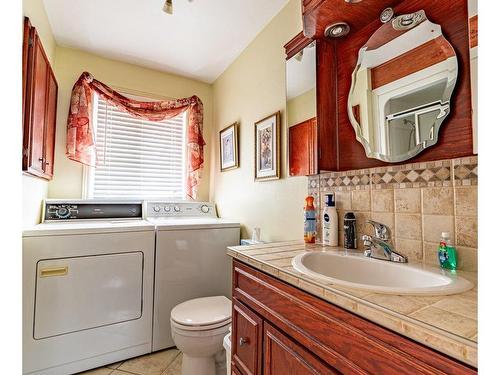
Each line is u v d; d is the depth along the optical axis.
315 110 1.35
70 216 2.05
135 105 2.50
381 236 1.05
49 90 1.85
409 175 1.00
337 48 1.38
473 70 0.81
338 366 0.64
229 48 2.26
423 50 0.98
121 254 1.77
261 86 1.98
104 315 1.70
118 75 2.49
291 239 1.61
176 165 2.81
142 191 2.63
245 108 2.20
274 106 1.81
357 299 0.61
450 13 0.91
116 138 2.54
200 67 2.59
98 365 1.67
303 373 0.75
